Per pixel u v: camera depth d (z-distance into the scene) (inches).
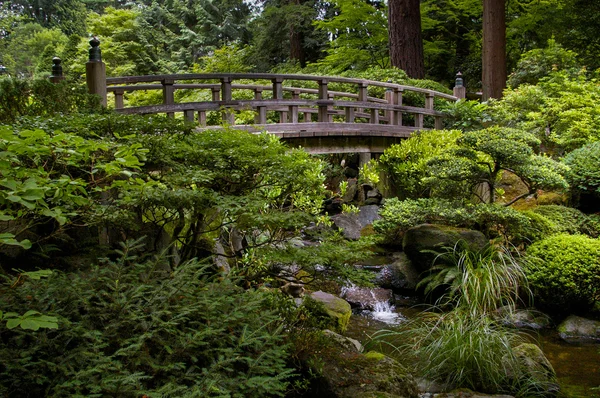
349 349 124.2
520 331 180.9
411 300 219.1
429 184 250.2
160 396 67.0
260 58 733.9
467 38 626.5
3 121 155.4
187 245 149.4
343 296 213.6
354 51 569.3
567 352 166.6
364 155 358.9
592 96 321.1
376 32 583.5
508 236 235.1
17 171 76.0
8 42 881.5
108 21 644.7
